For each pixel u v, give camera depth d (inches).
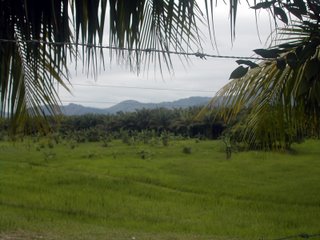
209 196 601.3
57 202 513.3
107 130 1470.2
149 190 623.8
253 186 669.9
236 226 422.3
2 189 579.5
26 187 607.5
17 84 160.4
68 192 586.9
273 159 860.0
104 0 135.3
